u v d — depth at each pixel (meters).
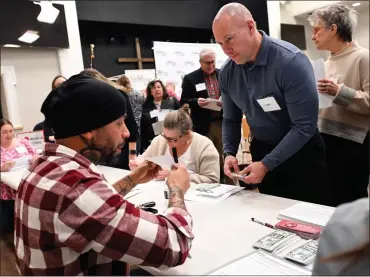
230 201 1.46
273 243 0.99
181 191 1.00
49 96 0.82
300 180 1.68
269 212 1.29
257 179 1.45
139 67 5.44
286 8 6.57
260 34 1.52
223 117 1.91
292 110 1.47
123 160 2.76
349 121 1.99
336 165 2.11
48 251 0.74
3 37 3.54
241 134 1.94
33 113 4.13
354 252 0.48
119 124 0.84
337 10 1.92
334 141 2.09
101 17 4.68
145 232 0.76
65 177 0.75
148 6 5.07
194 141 2.01
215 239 1.09
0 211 3.14
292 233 1.06
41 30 3.90
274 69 1.46
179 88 5.36
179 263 0.84
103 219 0.72
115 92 0.83
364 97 1.82
